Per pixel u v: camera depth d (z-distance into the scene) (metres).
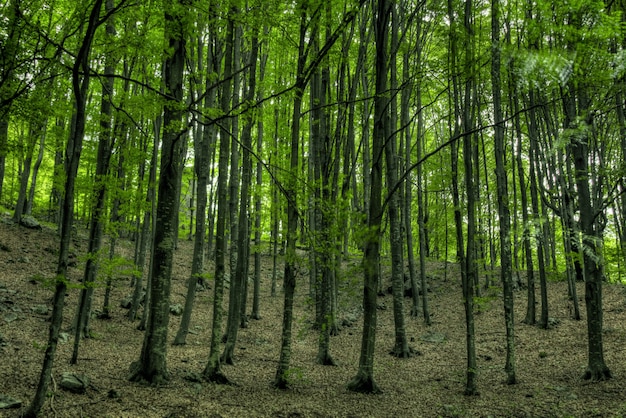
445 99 16.91
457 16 8.20
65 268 5.23
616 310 14.16
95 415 5.63
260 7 6.00
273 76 13.73
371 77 13.72
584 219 8.67
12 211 22.67
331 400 7.63
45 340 9.07
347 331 14.48
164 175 7.62
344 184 9.56
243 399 7.20
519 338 12.84
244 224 10.42
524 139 16.14
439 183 17.27
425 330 14.77
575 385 8.37
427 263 25.61
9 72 5.82
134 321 12.66
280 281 21.95
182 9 5.55
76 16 5.51
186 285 17.77
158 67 11.54
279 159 11.14
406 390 8.58
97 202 8.75
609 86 5.77
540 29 5.59
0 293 11.52
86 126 9.15
